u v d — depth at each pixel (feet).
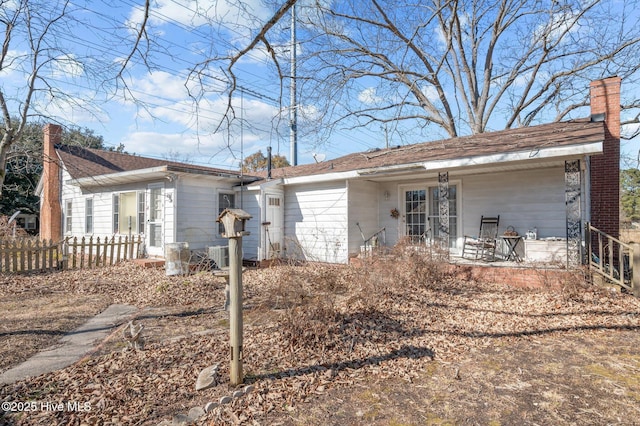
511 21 46.57
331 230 36.70
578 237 24.25
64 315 18.94
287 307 15.43
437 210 35.42
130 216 41.24
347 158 47.88
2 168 19.11
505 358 13.60
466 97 56.44
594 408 9.95
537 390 11.03
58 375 11.48
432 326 17.13
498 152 25.82
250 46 14.64
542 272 24.27
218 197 39.50
